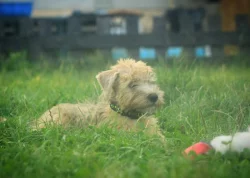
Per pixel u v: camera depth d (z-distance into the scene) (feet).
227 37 48.49
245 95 24.00
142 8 77.20
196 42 48.34
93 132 18.16
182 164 13.30
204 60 45.29
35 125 20.18
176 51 49.01
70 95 26.13
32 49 48.14
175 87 25.30
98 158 14.90
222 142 14.66
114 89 20.63
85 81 32.99
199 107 22.03
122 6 77.41
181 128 20.26
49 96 26.45
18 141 17.12
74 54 48.60
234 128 18.30
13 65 43.88
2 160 14.74
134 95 19.90
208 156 14.29
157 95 19.92
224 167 13.17
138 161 14.49
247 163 13.55
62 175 13.38
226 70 38.73
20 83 32.89
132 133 17.99
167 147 16.26
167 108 22.85
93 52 48.70
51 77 36.35
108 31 49.75
